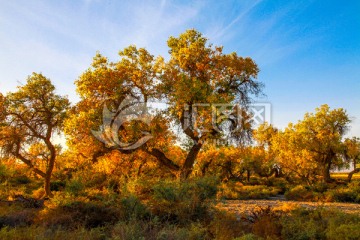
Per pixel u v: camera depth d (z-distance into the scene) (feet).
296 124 164.55
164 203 36.24
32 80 84.43
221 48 75.31
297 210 39.96
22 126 83.71
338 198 79.71
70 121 70.38
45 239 24.72
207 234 27.91
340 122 161.38
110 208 35.81
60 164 96.37
